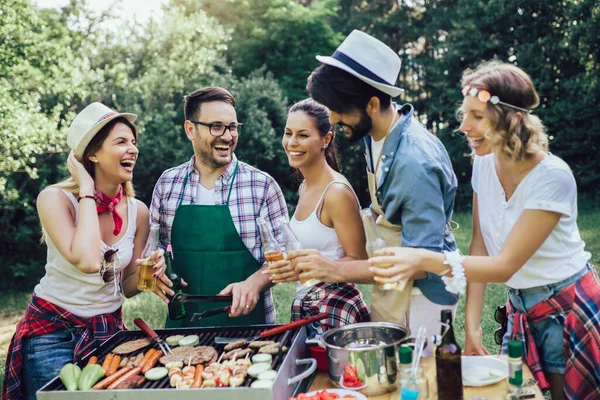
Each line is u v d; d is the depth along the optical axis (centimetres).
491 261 200
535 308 224
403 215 229
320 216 268
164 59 1358
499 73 204
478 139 211
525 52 1457
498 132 203
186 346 238
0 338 734
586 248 862
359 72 223
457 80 1575
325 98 227
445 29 1705
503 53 1524
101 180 280
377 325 224
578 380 216
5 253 1102
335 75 225
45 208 264
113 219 280
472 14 1565
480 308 247
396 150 229
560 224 214
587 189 1439
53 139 988
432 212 223
